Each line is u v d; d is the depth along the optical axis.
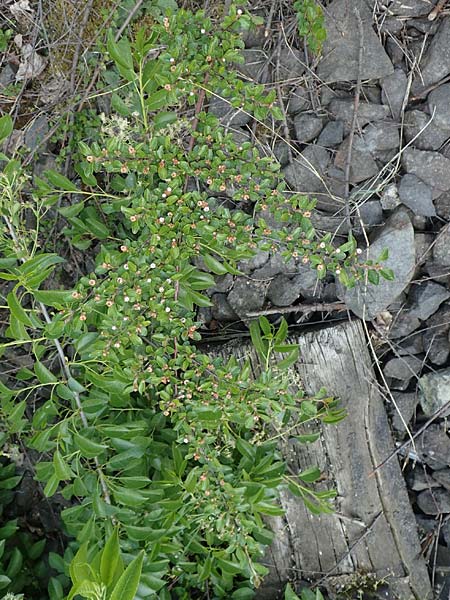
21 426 1.98
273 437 2.08
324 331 2.27
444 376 2.30
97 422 2.03
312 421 2.27
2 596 2.12
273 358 2.25
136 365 1.76
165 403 1.81
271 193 1.78
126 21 2.08
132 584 1.22
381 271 1.77
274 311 2.35
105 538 1.93
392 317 2.35
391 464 2.29
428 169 2.22
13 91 2.29
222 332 2.41
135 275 1.70
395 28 2.20
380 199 2.28
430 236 2.28
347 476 2.27
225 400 1.77
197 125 2.01
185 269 1.77
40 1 2.19
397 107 2.23
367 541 2.27
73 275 2.34
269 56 2.22
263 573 1.98
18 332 1.64
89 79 2.21
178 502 1.86
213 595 2.30
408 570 2.28
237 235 1.76
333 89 2.25
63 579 2.22
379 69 2.19
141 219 1.77
